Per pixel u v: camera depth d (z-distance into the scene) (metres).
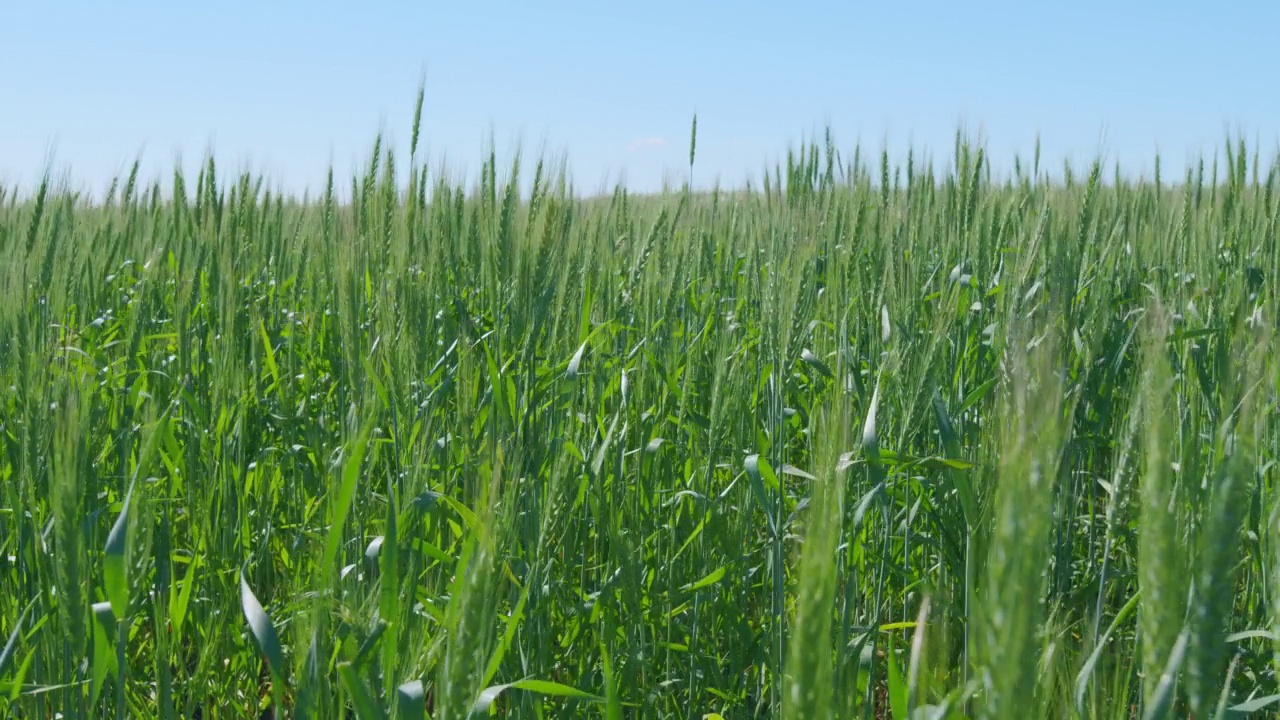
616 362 5.01
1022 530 1.48
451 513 4.07
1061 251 5.20
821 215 7.04
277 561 4.83
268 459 4.91
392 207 5.41
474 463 3.64
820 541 1.69
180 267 6.44
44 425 3.95
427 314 4.48
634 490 4.36
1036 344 2.54
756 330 5.86
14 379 4.25
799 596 1.65
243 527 4.45
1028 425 1.55
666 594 4.21
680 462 4.83
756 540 5.03
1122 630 3.98
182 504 4.80
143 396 4.95
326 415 5.35
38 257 5.46
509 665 3.52
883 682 4.37
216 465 4.26
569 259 4.82
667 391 4.82
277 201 8.18
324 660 2.57
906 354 4.38
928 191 7.14
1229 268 6.35
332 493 3.23
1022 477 1.51
